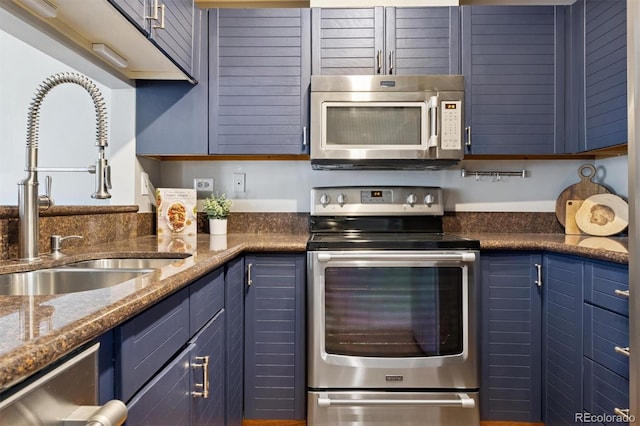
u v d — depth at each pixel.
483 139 1.91
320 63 1.90
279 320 1.72
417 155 1.85
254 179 2.21
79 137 1.91
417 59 1.90
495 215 2.18
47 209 1.28
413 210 2.07
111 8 1.20
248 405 1.73
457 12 1.91
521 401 1.72
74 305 0.64
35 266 1.11
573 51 1.89
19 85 1.91
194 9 1.85
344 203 2.07
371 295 1.64
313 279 1.63
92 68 1.61
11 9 1.16
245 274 1.73
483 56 1.91
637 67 1.03
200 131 1.91
